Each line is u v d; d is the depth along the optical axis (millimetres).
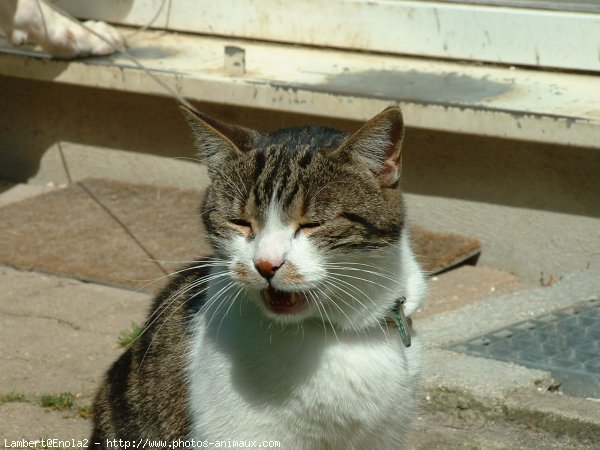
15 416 6375
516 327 7137
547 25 8836
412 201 8914
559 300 7512
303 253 4746
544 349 6805
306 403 4934
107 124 10148
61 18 9820
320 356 4910
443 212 8805
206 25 10352
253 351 4941
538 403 6156
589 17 8680
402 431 5375
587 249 8219
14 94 10438
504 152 8367
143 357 5594
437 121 8281
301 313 4828
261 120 9203
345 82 8883
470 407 6281
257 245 4766
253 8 10062
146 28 10656
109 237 9000
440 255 8422
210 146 5203
